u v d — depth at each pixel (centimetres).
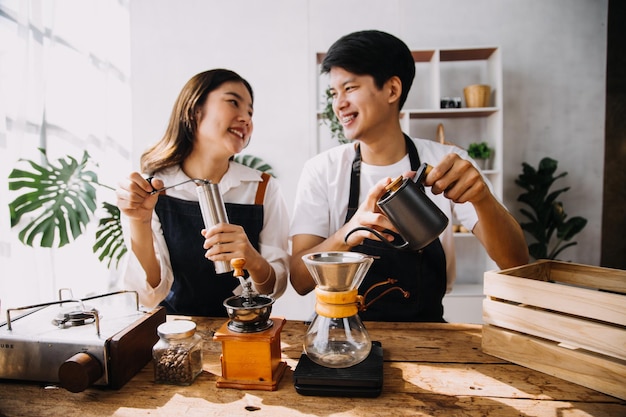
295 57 332
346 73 123
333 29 329
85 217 213
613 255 318
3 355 85
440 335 107
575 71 314
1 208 233
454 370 87
